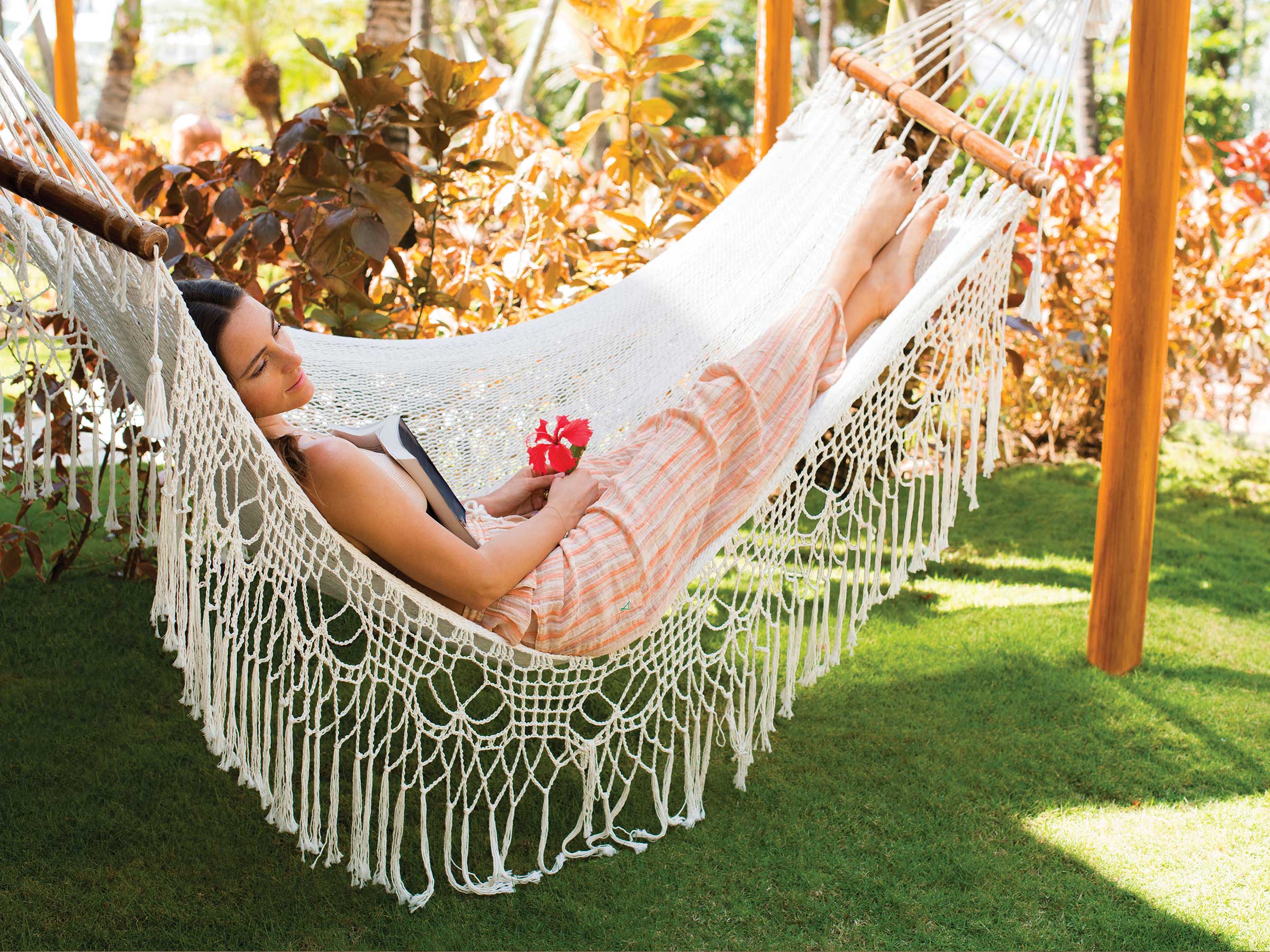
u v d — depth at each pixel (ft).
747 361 7.08
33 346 5.85
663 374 8.32
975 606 10.48
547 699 6.48
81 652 9.13
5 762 7.46
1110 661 9.02
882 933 5.94
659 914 6.11
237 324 5.77
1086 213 14.87
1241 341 15.03
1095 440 16.02
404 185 10.47
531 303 12.30
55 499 9.82
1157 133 8.15
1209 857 6.58
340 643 5.95
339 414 7.88
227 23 55.57
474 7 43.73
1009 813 7.02
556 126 47.01
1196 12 44.16
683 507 6.60
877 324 8.21
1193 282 14.88
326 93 56.08
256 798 7.19
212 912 6.08
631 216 11.74
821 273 8.18
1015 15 8.23
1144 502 8.75
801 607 7.30
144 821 6.89
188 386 5.36
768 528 7.16
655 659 6.78
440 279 12.65
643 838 6.82
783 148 9.09
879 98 8.75
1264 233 14.43
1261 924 5.98
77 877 6.32
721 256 8.79
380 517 5.80
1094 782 7.38
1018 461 15.76
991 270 7.89
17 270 5.06
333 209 9.93
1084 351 14.30
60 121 5.00
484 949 5.83
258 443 5.49
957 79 8.57
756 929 5.98
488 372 8.35
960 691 8.70
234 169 10.46
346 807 7.19
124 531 10.46
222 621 5.70
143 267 5.01
